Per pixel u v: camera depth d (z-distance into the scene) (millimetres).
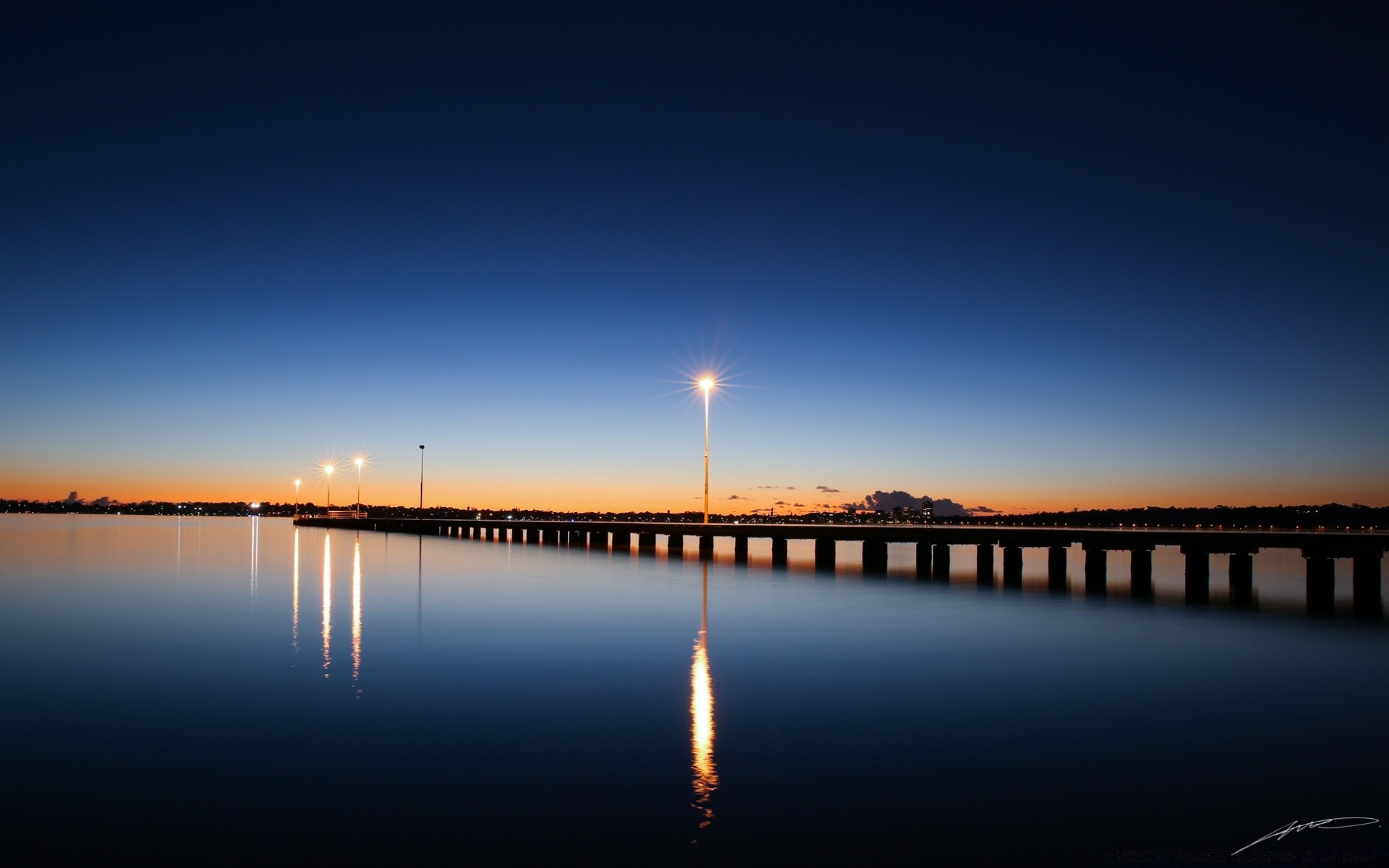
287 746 13148
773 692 17141
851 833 9969
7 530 127000
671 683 17859
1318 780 11977
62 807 10633
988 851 9555
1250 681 18781
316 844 9531
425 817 10312
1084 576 51688
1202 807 10922
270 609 30500
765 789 11367
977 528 51438
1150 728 14656
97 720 14695
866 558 56375
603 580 44188
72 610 30219
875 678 18656
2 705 15773
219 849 9391
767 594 37375
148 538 100562
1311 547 39219
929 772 12141
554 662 20156
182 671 18969
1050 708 16000
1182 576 55375
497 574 48281
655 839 9719
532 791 11234
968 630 26438
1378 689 17938
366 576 45562
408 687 17297
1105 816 10594
